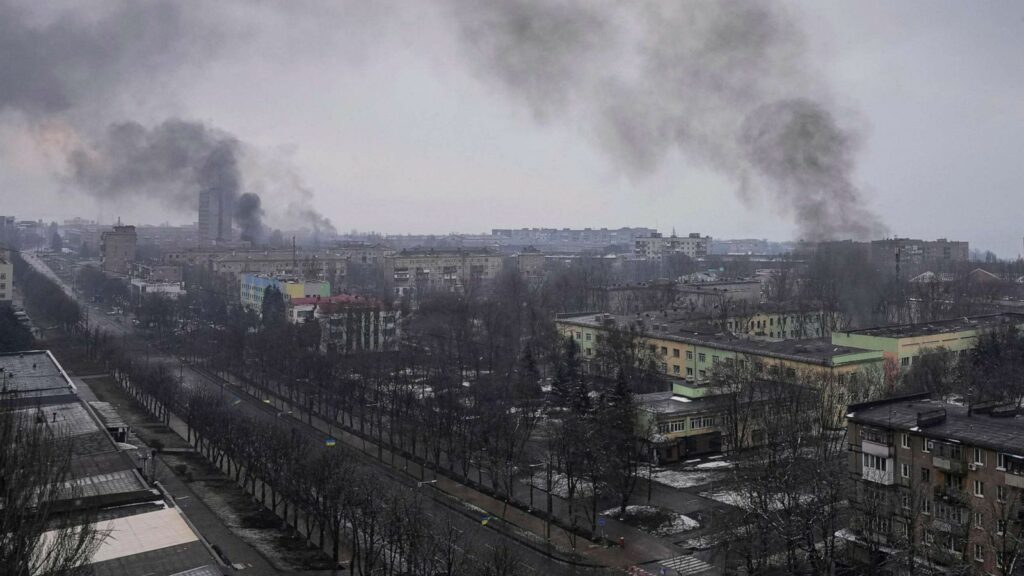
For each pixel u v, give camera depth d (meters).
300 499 99.31
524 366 176.12
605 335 193.38
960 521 81.62
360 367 174.00
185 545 73.75
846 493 95.25
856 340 166.88
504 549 81.62
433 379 167.50
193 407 148.38
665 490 117.38
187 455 142.00
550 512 100.25
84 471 95.75
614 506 110.62
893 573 80.38
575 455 106.88
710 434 136.75
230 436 124.94
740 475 106.56
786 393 131.88
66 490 85.06
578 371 168.38
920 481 86.38
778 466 98.06
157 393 167.12
